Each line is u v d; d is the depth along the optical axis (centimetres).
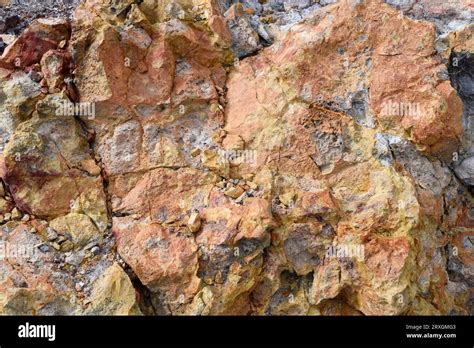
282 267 538
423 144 580
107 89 562
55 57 571
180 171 561
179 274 502
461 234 615
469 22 650
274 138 570
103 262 514
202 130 589
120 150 566
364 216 533
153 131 573
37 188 530
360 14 607
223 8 674
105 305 480
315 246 535
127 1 599
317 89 591
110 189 557
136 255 509
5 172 522
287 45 620
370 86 592
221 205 539
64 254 514
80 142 562
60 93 561
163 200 548
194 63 615
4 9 681
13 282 484
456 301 581
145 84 582
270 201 541
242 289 514
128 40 573
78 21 573
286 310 536
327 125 569
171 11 612
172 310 505
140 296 509
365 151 562
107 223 536
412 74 583
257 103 593
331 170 561
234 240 512
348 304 543
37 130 548
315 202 537
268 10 709
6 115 564
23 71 584
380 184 543
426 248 550
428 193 570
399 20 600
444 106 569
